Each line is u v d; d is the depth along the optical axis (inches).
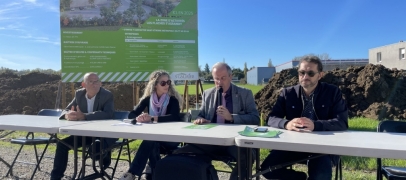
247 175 108.8
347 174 179.3
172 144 151.0
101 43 308.8
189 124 134.9
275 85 475.2
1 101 515.5
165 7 314.7
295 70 501.0
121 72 311.3
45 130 125.0
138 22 311.7
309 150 88.4
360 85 435.5
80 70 307.4
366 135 103.6
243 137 98.1
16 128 130.8
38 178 183.5
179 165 108.7
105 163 163.0
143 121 141.7
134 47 311.6
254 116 144.2
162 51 315.3
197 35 320.5
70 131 120.8
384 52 1336.1
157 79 158.9
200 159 111.7
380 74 433.1
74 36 305.9
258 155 135.0
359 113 408.2
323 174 108.3
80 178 130.4
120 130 115.6
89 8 307.1
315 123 111.7
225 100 150.5
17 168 202.5
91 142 154.2
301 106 129.6
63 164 149.8
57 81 625.3
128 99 522.9
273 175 125.0
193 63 320.8
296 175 121.0
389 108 393.4
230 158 133.2
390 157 81.0
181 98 166.4
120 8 310.0
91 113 156.5
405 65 1221.7
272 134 102.1
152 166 140.1
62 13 304.5
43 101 520.4
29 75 663.8
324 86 127.6
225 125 130.3
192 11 318.0
